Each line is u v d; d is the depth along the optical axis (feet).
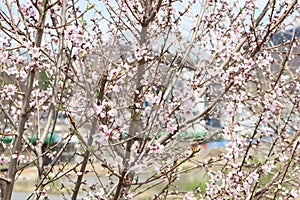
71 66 8.73
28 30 9.36
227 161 10.52
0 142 10.35
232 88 11.45
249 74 10.17
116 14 10.09
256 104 12.35
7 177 8.32
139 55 8.53
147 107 8.45
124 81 8.52
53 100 8.59
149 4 9.19
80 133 8.09
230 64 10.50
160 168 8.49
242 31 11.07
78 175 8.76
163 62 9.31
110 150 8.23
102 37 8.46
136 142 8.04
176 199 11.09
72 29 8.20
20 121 8.28
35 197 9.51
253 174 10.52
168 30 9.75
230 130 9.92
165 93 9.05
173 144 8.82
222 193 10.61
